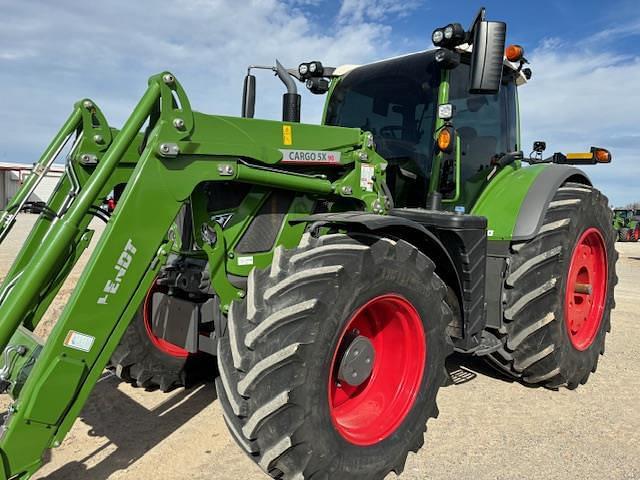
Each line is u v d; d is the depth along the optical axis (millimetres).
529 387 3701
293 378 2029
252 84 3488
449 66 3279
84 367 1972
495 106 3904
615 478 2504
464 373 3975
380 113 3676
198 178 2244
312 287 2119
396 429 2490
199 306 2689
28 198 2572
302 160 2668
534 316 3381
